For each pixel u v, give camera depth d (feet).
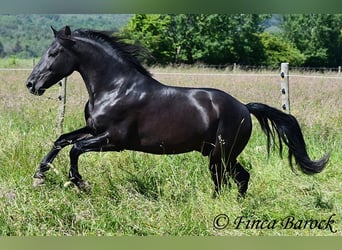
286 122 21.67
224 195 20.35
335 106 34.99
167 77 53.01
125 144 20.79
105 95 20.54
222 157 20.79
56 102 35.63
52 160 20.93
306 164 21.48
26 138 25.64
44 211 18.39
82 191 20.45
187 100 20.68
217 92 21.09
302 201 21.24
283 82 31.76
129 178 21.85
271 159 25.81
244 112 21.18
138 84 20.62
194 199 20.29
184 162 23.73
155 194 21.02
